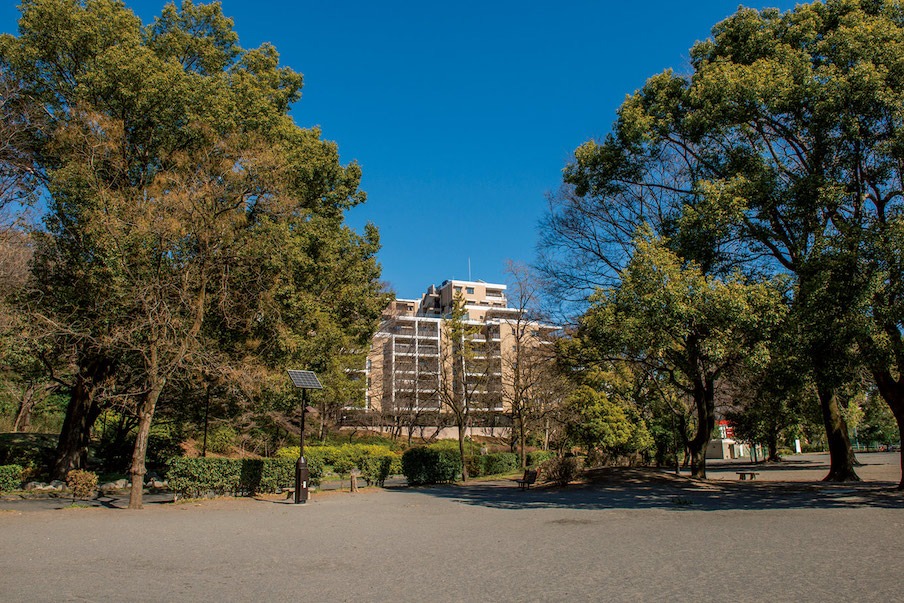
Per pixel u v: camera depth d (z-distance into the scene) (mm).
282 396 22359
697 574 6773
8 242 18875
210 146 18359
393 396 48031
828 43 14906
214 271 18391
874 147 14391
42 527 11734
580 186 21047
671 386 30453
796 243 16078
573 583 6449
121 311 17281
